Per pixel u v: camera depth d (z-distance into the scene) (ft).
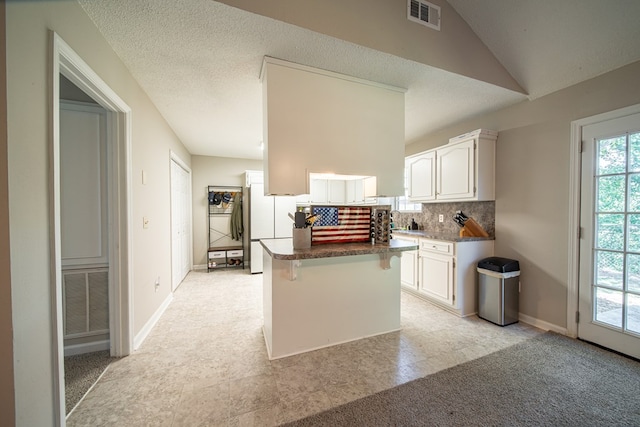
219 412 4.65
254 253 15.08
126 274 6.44
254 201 15.11
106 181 6.64
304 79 6.57
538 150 8.14
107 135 6.33
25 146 3.37
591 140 6.94
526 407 4.75
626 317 6.40
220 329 8.01
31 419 3.44
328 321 6.98
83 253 6.56
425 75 7.06
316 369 5.93
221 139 12.92
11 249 3.16
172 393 5.14
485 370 5.86
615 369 5.85
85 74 4.65
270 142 6.26
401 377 5.64
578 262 7.25
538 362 6.15
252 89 7.63
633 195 6.27
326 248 6.56
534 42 6.77
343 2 5.57
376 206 7.54
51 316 3.81
